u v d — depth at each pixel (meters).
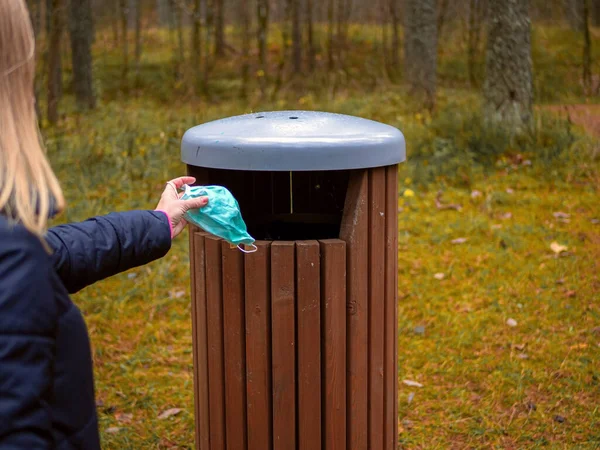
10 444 1.11
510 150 7.59
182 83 14.46
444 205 6.38
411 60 13.23
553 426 3.30
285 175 2.80
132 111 11.72
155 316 4.58
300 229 2.74
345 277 2.21
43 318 1.17
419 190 6.82
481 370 3.84
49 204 1.30
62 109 12.18
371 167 2.19
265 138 2.12
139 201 6.28
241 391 2.26
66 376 1.25
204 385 2.38
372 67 18.05
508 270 5.05
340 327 2.22
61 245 1.56
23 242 1.18
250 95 13.66
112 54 19.41
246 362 2.23
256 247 2.16
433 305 4.60
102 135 8.62
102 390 3.74
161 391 3.72
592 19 20.02
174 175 7.08
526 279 4.91
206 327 2.32
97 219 1.64
